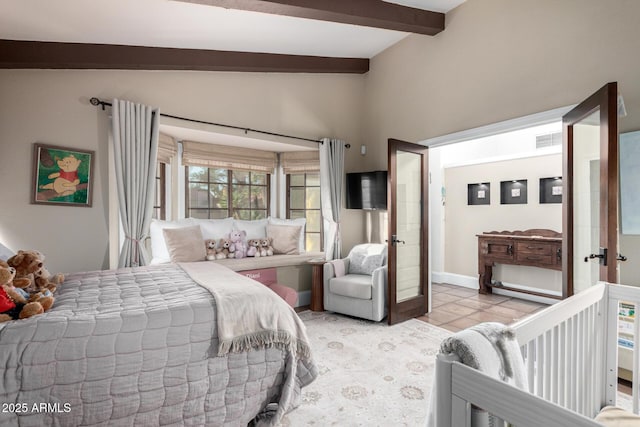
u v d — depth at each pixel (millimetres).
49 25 2396
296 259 3943
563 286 2482
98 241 2883
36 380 1316
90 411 1391
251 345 1721
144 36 2773
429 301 3850
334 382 2219
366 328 3275
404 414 1876
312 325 3365
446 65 3477
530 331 996
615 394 1408
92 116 2855
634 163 2244
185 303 1722
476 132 3197
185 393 1573
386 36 3871
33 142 2635
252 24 2891
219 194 4117
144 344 1512
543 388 1077
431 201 5406
